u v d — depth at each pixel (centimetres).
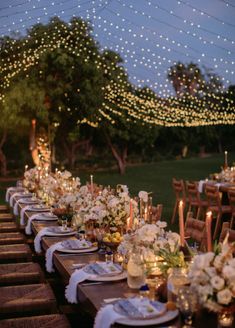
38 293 452
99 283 372
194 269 287
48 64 1920
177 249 339
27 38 1894
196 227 535
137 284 358
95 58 2005
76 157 3550
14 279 518
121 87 2261
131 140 2533
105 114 2305
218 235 950
